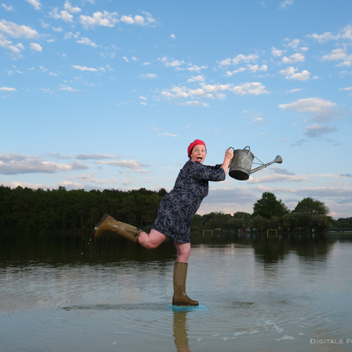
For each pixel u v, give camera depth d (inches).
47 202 2679.6
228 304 160.9
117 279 234.4
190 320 132.8
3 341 108.2
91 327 123.6
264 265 316.5
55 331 119.0
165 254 436.1
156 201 2640.3
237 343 104.9
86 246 616.7
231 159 177.2
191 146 178.4
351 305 156.1
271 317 136.4
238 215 2903.5
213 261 355.6
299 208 2365.9
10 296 179.9
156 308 153.8
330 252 463.5
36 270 281.6
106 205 2630.4
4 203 2721.5
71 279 234.2
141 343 105.5
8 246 626.5
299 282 220.1
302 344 103.3
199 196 165.3
